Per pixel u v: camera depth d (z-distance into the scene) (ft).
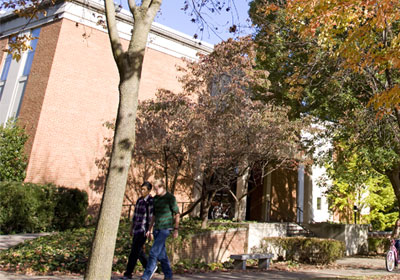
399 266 43.91
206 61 44.24
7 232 43.96
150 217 23.53
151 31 64.08
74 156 54.29
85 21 57.88
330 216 83.82
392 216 82.48
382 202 77.92
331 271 39.01
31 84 55.52
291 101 50.78
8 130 50.93
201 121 41.06
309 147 56.90
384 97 22.45
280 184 82.69
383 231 83.41
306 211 74.33
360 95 43.27
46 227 47.32
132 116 15.53
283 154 48.26
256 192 81.10
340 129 46.42
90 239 35.42
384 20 24.34
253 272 35.29
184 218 58.59
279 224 58.80
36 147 51.44
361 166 52.54
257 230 53.52
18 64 59.67
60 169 52.80
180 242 38.22
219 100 42.80
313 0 24.35
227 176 48.01
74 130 54.75
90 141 56.08
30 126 52.75
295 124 44.96
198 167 47.70
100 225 14.08
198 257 41.68
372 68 33.14
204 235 43.14
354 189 72.74
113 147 15.10
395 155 42.68
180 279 26.99
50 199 47.42
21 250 31.86
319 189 82.84
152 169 60.70
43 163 51.62
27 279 22.90
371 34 24.79
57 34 55.67
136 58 16.17
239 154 43.45
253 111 42.93
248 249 51.16
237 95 42.22
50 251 31.04
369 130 39.24
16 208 44.32
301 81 38.47
